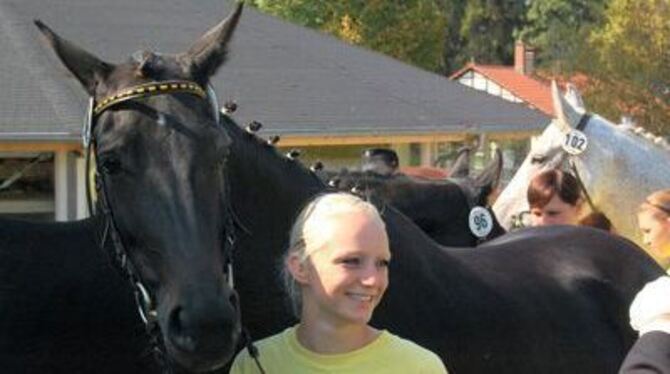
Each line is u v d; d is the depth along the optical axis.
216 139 3.95
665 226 6.02
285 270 3.78
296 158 4.85
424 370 3.60
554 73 38.22
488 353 5.09
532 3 72.19
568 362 5.39
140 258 3.92
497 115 19.86
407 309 4.85
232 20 4.16
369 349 3.59
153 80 4.00
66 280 4.35
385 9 37.12
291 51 20.53
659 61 34.66
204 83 4.08
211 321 3.69
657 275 5.93
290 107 17.75
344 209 3.55
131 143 3.89
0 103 14.85
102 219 4.08
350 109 18.23
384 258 3.56
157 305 3.89
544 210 7.10
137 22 19.86
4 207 15.28
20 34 17.50
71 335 4.32
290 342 3.68
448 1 72.12
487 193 8.40
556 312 5.50
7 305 4.28
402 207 7.80
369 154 9.97
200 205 3.85
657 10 34.81
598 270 5.83
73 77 4.36
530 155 8.59
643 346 3.90
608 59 34.97
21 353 4.25
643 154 8.35
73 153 14.70
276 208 4.54
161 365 4.07
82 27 19.02
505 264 5.61
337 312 3.54
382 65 21.38
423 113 18.88
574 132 8.37
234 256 4.41
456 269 5.24
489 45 73.56
